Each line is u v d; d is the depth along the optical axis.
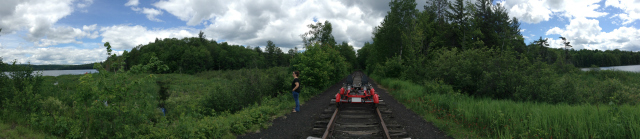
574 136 4.79
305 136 5.62
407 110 8.73
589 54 94.31
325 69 15.91
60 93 8.77
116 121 4.51
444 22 40.09
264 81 11.73
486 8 38.75
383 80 21.06
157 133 4.71
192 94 19.27
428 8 40.72
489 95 10.66
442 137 5.46
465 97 9.70
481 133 5.52
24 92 6.48
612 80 9.79
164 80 32.72
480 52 12.34
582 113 5.67
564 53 41.59
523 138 4.63
